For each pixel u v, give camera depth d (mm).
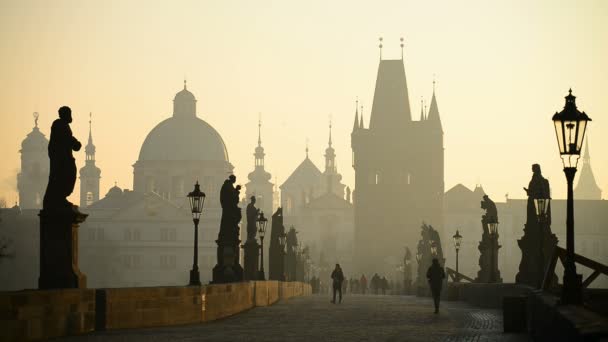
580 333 21266
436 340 42344
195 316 52531
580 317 25328
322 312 68188
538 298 38594
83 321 41375
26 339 35781
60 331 38969
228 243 79875
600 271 43094
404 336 44656
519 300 47781
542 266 53969
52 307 38125
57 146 44344
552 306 31375
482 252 99562
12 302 34719
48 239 43812
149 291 46938
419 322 56438
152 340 39125
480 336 44906
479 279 99625
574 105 37094
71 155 44594
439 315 65188
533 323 42938
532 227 70750
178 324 49969
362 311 70750
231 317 60031
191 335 42594
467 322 56781
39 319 36938
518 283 68750
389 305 84812
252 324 52469
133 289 45594
